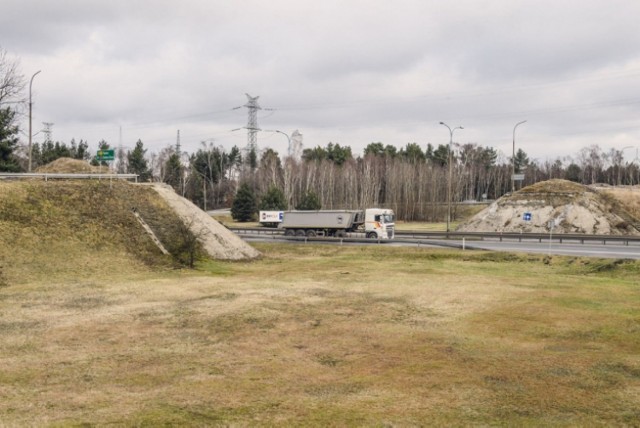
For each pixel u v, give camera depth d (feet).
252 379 45.24
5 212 115.85
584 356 51.29
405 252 144.87
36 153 369.91
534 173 476.95
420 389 42.68
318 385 43.73
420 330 61.98
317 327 63.46
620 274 106.42
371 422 35.88
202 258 129.18
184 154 494.59
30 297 80.94
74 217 124.16
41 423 35.27
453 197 398.42
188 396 41.04
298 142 507.71
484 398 40.60
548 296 81.76
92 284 92.94
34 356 51.67
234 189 425.69
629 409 38.19
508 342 56.65
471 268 117.08
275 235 195.31
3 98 178.50
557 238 160.76
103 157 147.84
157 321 66.44
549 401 39.86
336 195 366.22
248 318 67.87
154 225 134.31
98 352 53.26
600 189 249.55
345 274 108.06
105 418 36.32
